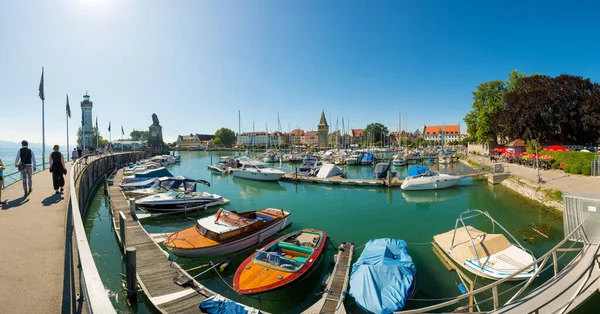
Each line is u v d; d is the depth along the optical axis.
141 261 11.95
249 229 15.09
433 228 18.98
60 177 13.12
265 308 10.53
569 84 48.78
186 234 14.55
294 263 11.86
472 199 26.81
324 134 138.38
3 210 10.20
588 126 45.94
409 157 67.75
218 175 46.66
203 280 12.32
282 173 37.22
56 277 5.70
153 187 28.02
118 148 109.38
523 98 50.06
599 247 8.21
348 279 10.90
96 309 2.54
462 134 153.75
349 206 25.14
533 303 7.90
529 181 26.81
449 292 11.11
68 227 8.30
